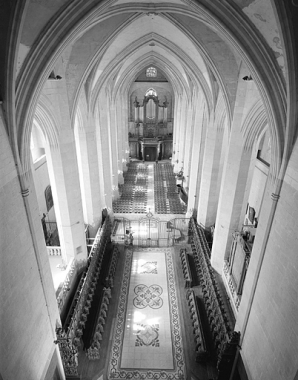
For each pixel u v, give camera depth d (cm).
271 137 945
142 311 1545
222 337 1255
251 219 1902
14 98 779
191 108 2816
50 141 1391
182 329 1439
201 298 1623
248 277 1121
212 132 1833
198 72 1733
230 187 1536
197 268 1827
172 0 1140
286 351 797
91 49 1330
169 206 2756
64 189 1498
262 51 859
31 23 786
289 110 812
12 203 816
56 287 1482
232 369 1185
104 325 1455
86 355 1302
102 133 2164
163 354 1314
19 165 840
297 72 764
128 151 4016
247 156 1433
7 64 732
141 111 4219
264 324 954
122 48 1694
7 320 778
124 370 1245
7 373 769
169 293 1675
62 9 818
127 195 3031
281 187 900
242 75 1312
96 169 1950
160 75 4009
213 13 873
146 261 1964
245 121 1360
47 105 1266
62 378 1187
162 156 4422
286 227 855
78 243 1666
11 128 794
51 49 862
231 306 1458
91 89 1711
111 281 1697
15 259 830
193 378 1212
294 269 796
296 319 762
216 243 1712
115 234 2298
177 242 2198
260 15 792
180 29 1311
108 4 912
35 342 959
